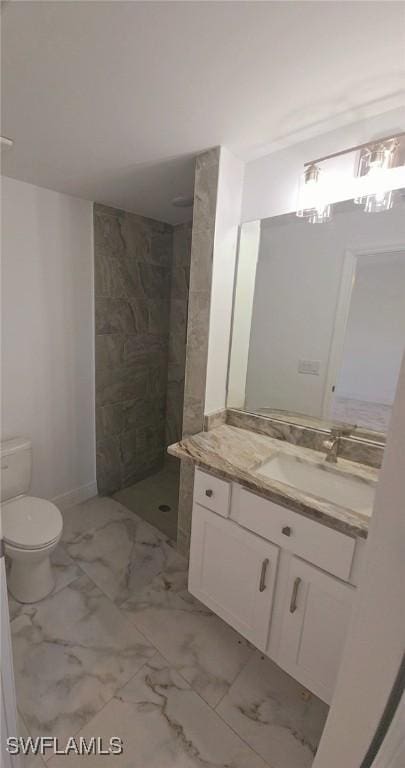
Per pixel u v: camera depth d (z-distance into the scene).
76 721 1.15
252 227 1.58
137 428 2.73
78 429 2.37
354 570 1.01
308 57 0.90
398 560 0.56
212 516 1.37
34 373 2.06
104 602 1.63
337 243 1.39
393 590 0.58
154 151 1.45
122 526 2.22
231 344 1.72
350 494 1.28
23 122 1.25
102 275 2.25
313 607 1.11
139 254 2.43
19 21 0.81
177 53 0.90
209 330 1.57
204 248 1.51
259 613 1.27
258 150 1.43
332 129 1.28
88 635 1.46
